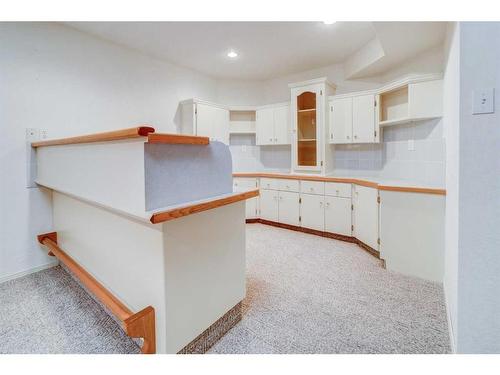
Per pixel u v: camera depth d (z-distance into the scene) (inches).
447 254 74.6
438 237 84.6
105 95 115.2
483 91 47.6
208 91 169.0
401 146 119.3
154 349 49.9
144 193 41.9
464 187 49.6
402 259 92.0
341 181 127.4
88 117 109.1
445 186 87.6
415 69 111.8
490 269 48.9
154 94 137.0
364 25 106.0
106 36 111.8
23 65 91.0
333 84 144.9
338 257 108.1
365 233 114.7
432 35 93.1
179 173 47.7
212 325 58.6
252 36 114.7
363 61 125.5
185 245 50.9
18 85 90.3
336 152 151.3
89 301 76.1
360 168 142.3
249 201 163.2
